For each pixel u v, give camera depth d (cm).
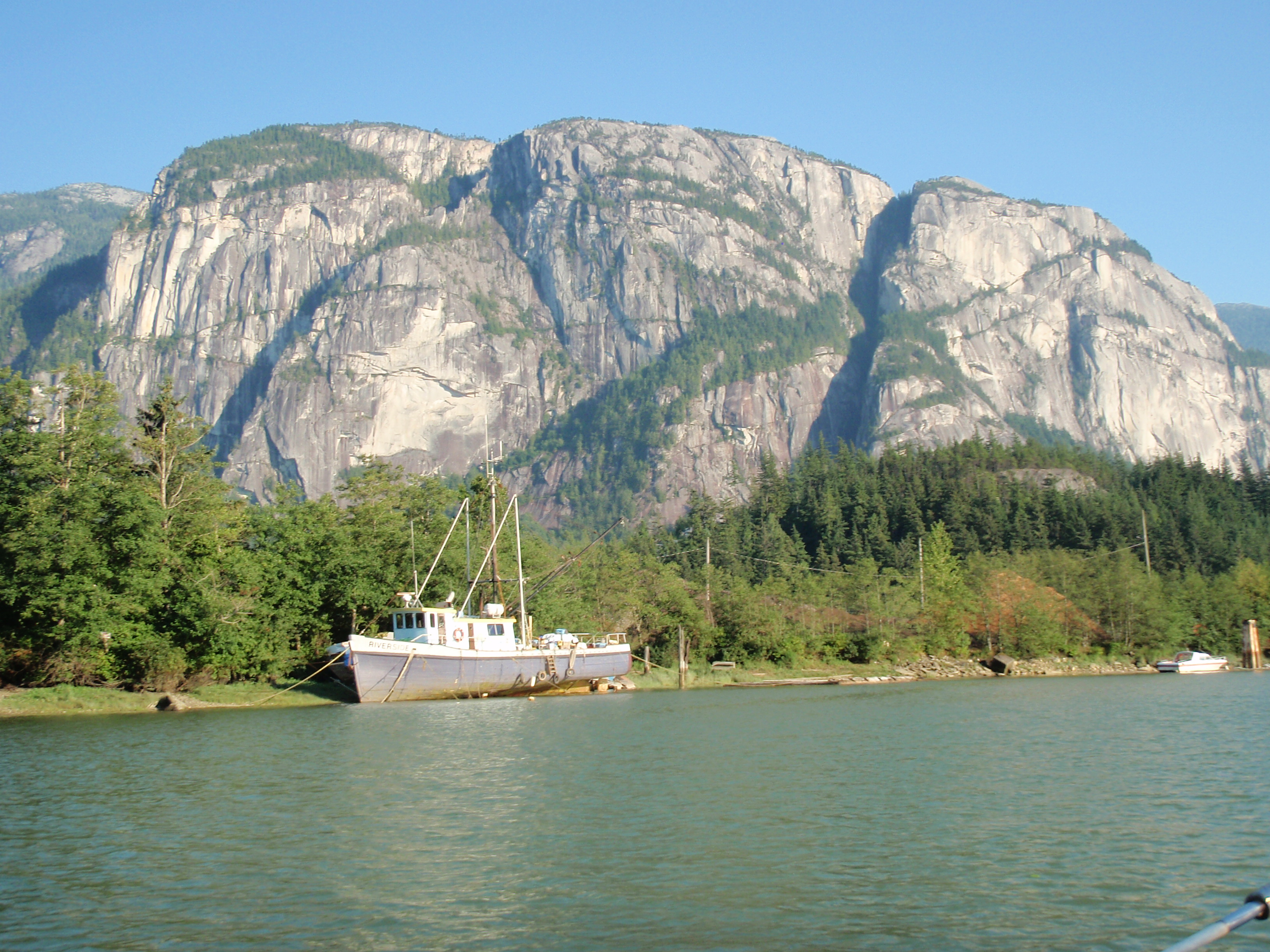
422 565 9662
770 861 3020
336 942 2381
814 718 6956
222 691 8144
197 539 8475
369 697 7938
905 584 14675
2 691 7631
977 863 3000
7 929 2483
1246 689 9881
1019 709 7594
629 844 3238
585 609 11444
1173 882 2805
